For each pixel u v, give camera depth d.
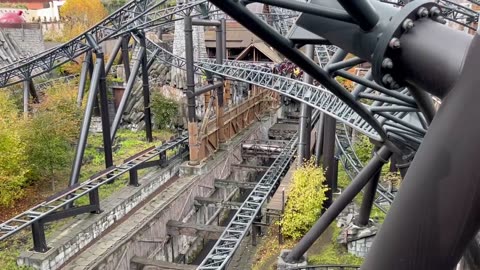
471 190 1.95
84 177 17.64
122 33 17.67
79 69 30.12
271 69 24.70
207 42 37.41
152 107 25.39
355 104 4.50
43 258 11.09
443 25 2.43
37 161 15.91
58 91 22.59
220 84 21.30
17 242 12.14
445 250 2.10
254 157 24.36
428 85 2.40
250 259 14.77
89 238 12.88
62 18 43.59
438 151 2.02
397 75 2.62
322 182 15.05
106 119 17.00
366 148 18.67
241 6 2.73
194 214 18.12
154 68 29.14
